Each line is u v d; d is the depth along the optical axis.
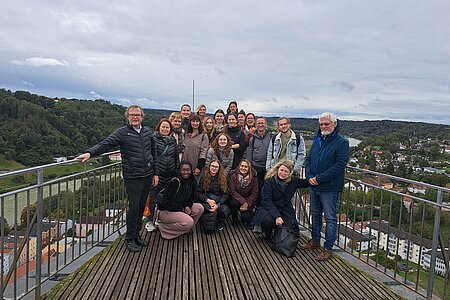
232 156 6.06
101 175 4.62
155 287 3.45
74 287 3.39
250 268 4.04
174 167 5.38
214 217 5.29
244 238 5.15
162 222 5.02
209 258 4.31
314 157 4.55
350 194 4.70
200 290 3.43
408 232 3.63
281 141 5.62
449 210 3.17
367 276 3.88
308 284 3.64
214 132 6.59
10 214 3.25
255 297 3.32
